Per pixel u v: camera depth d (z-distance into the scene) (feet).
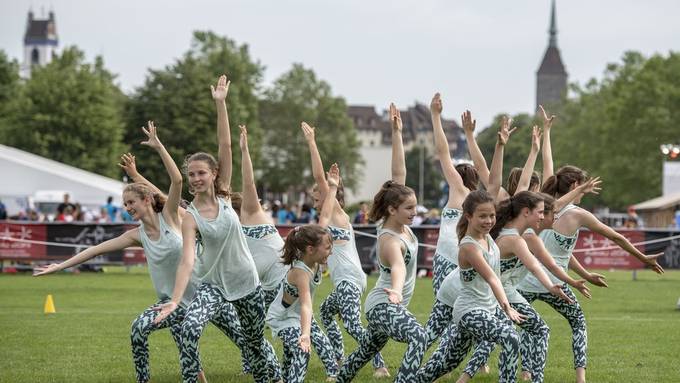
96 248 43.09
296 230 42.16
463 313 39.06
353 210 420.36
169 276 42.86
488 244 39.27
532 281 46.16
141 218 42.68
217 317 41.93
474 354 43.50
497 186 47.85
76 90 337.31
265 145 504.84
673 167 266.36
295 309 43.45
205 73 346.95
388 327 39.83
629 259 125.59
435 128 50.39
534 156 50.62
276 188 501.97
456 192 48.73
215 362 53.78
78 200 213.05
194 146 340.39
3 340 61.67
